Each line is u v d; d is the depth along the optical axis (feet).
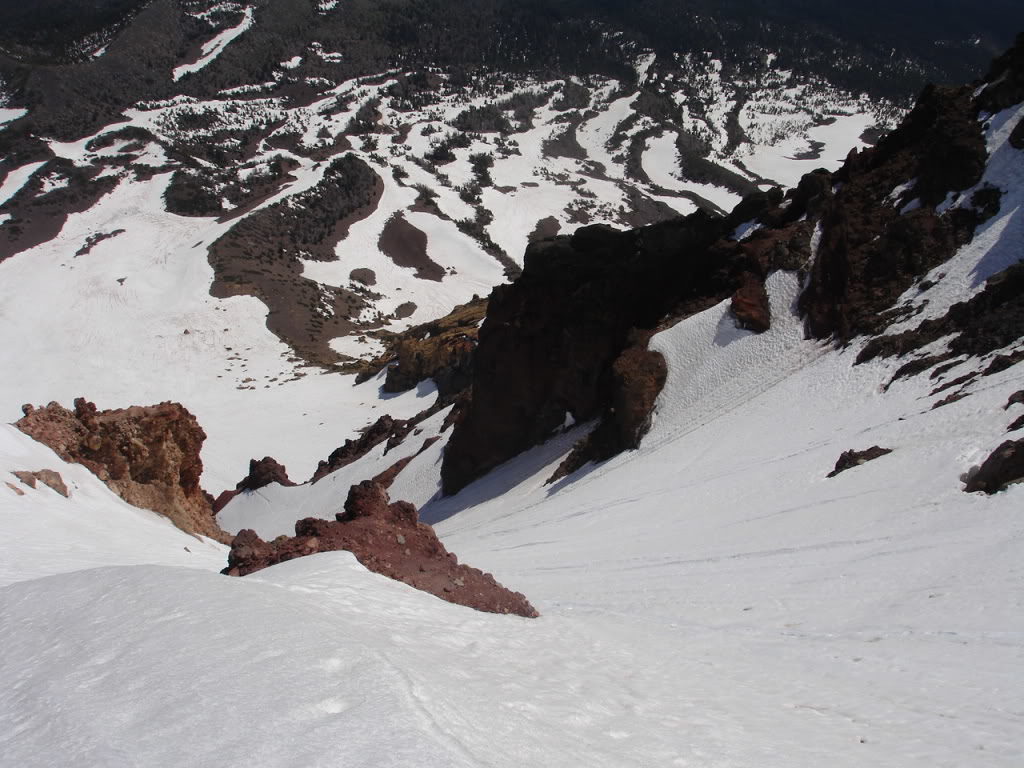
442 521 160.15
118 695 14.57
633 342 140.36
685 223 153.07
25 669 16.83
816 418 92.79
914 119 130.11
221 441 327.88
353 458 253.65
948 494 53.98
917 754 19.16
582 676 24.64
